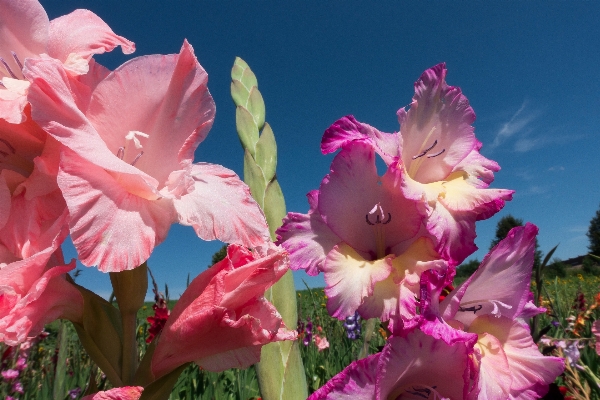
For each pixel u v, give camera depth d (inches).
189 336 6.9
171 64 7.8
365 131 10.7
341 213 10.4
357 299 9.3
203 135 7.7
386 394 9.1
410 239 10.5
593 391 15.2
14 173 6.4
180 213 6.8
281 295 11.3
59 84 6.3
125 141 7.6
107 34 7.7
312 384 23.0
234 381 22.5
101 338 6.9
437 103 11.1
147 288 7.3
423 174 11.4
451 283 9.6
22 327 6.0
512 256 10.1
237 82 13.3
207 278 7.3
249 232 7.5
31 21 7.2
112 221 6.1
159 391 6.8
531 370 10.1
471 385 9.1
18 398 22.9
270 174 12.4
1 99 6.0
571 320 29.7
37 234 6.2
